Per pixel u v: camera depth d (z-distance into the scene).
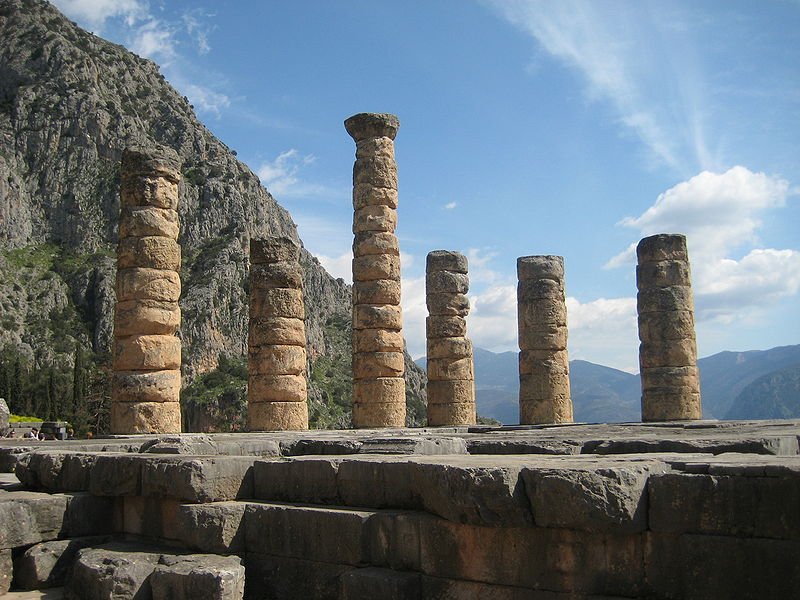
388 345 24.88
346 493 8.42
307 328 96.56
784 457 7.09
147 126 108.56
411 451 10.85
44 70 104.38
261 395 22.73
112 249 94.44
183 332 80.81
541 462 7.25
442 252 28.83
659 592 6.20
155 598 7.87
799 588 5.69
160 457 9.49
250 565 8.43
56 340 80.69
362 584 7.29
